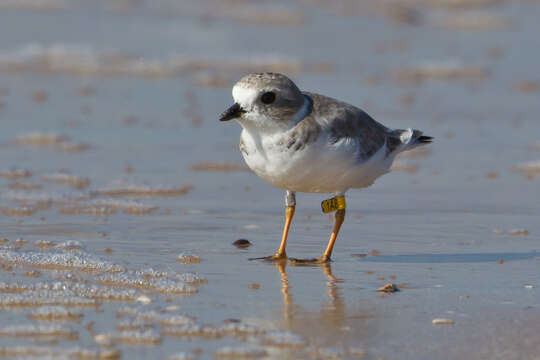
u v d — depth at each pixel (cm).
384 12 3550
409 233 1130
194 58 2688
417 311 786
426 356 667
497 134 1884
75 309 760
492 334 720
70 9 3319
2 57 2602
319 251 1034
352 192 1388
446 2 3712
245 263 964
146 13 3347
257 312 774
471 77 2564
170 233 1102
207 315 760
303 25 3297
